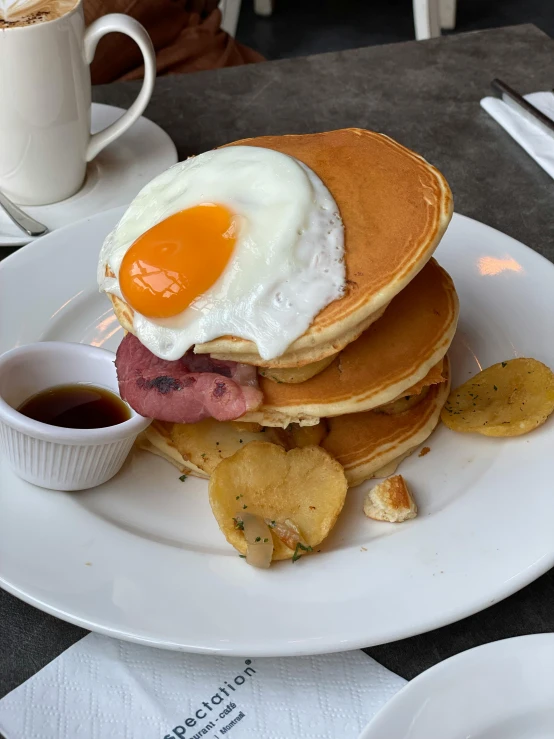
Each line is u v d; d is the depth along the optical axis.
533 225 0.63
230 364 0.41
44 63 0.56
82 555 0.38
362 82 0.80
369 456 0.43
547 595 0.39
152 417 0.41
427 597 0.36
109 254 0.43
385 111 0.76
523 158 0.70
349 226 0.41
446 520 0.40
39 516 0.40
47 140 0.59
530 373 0.46
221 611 0.36
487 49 0.84
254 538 0.38
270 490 0.40
